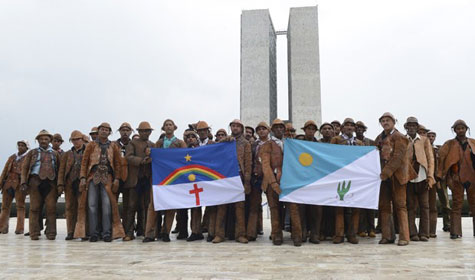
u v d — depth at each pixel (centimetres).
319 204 582
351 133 668
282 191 582
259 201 640
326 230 662
